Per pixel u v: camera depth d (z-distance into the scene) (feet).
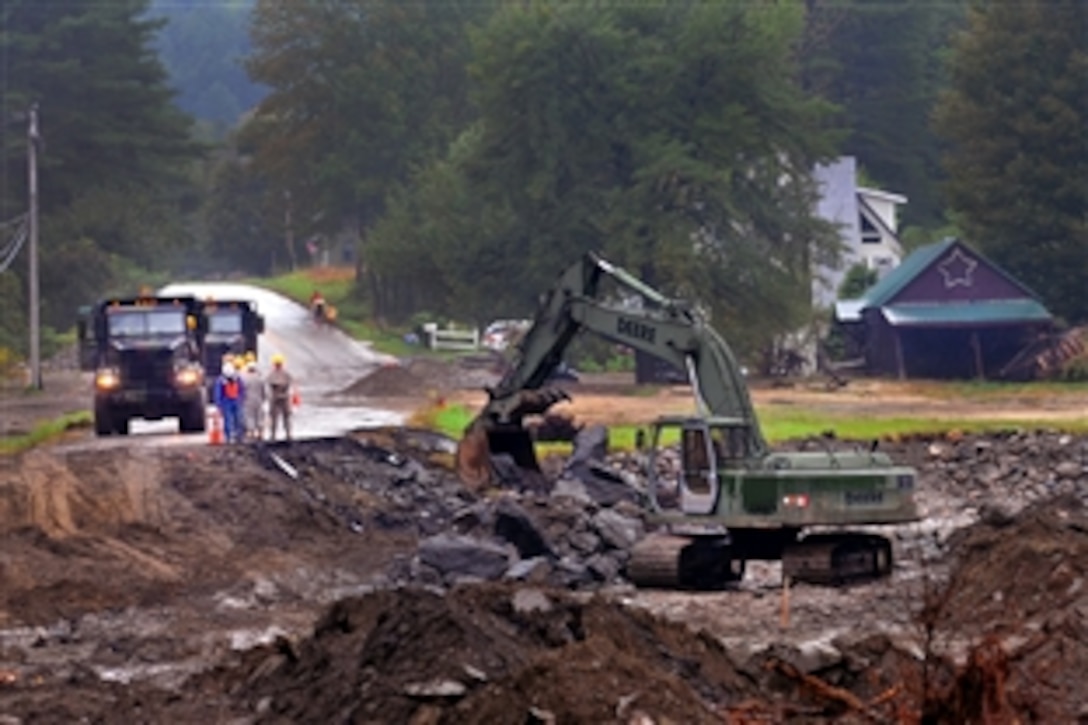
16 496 343.05
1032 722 157.89
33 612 267.18
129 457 386.32
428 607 179.63
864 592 272.51
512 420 345.31
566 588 289.33
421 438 461.37
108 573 292.81
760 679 193.67
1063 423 514.27
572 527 320.91
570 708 161.17
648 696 163.94
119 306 490.08
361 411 593.83
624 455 440.86
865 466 277.23
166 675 221.25
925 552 314.35
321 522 348.38
